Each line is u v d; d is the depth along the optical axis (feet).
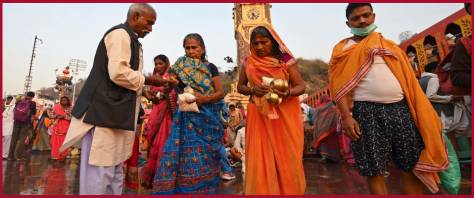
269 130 7.49
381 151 6.69
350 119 6.89
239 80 8.54
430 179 6.61
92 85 7.07
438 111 13.84
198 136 9.10
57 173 16.75
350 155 19.70
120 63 6.84
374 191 6.88
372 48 6.87
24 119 24.68
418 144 6.66
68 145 6.83
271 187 7.07
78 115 6.92
